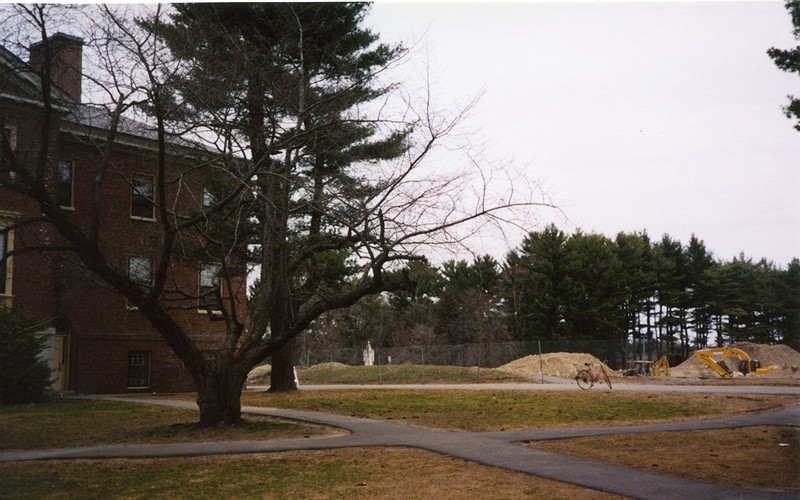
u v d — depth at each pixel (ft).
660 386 125.08
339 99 68.23
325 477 39.60
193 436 56.80
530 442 51.72
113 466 43.57
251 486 37.45
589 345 217.97
